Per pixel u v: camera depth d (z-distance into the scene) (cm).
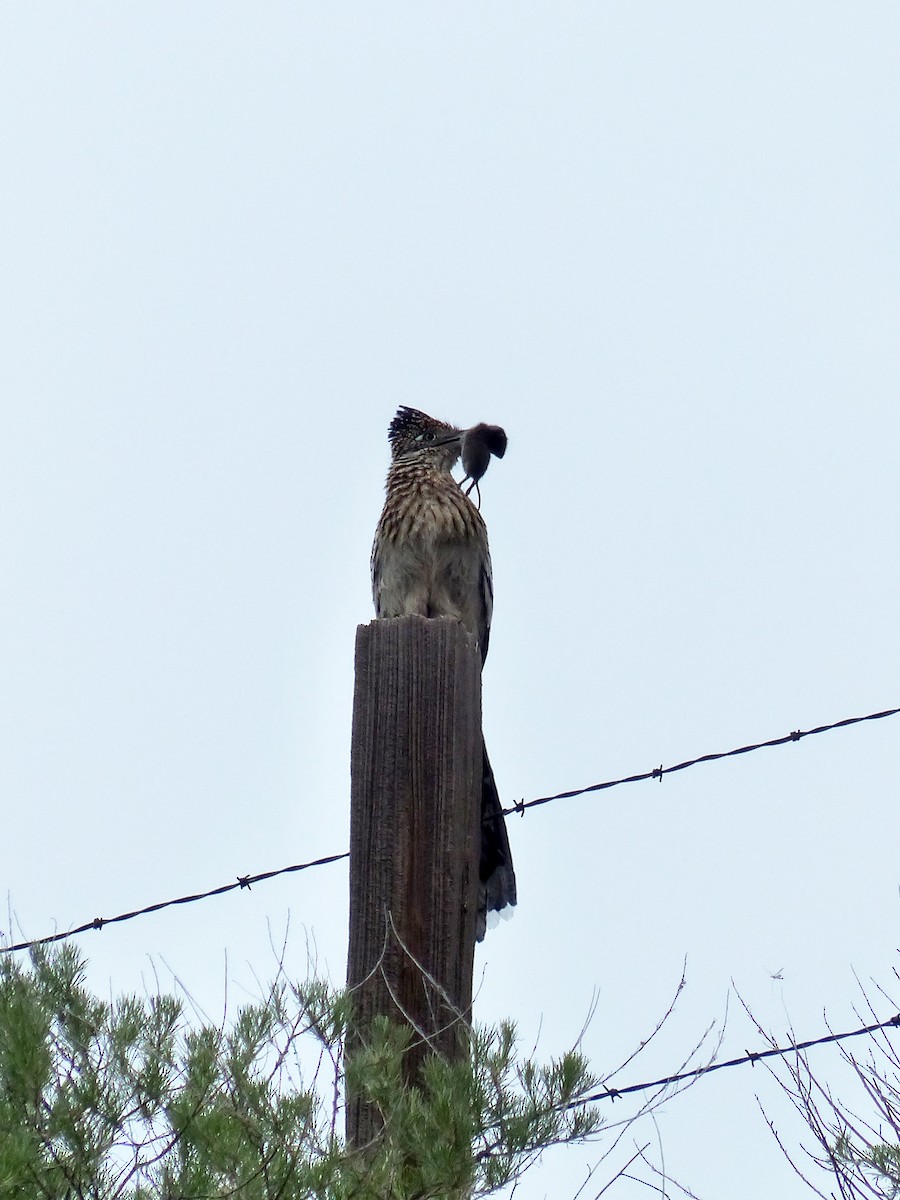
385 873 1714
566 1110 1538
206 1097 1525
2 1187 1413
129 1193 1494
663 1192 1673
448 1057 1642
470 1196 1491
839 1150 1812
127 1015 1599
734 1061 1914
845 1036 1928
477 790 1770
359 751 1758
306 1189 1458
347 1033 1622
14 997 1589
